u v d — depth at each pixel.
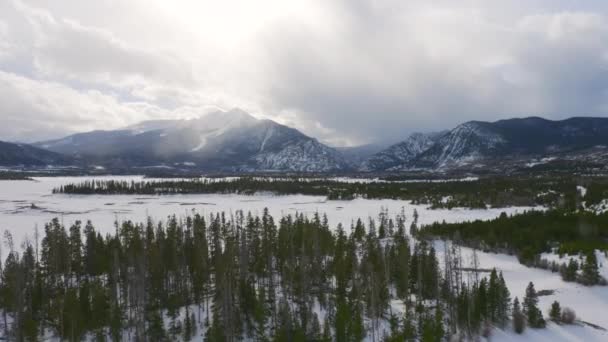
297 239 94.38
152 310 65.25
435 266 77.25
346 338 56.06
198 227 107.25
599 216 120.88
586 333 61.97
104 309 60.22
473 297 65.19
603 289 77.00
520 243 106.31
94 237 88.44
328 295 72.25
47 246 84.94
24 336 56.34
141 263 71.38
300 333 56.44
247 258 83.88
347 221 167.12
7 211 193.62
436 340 56.16
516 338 60.72
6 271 68.12
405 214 183.25
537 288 80.00
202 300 71.81
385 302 68.69
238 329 59.28
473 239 114.31
